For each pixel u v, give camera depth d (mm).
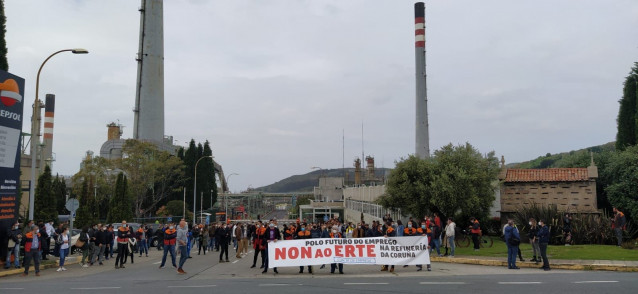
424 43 56438
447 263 20141
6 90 19422
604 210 32438
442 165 31031
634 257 18688
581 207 31656
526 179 33000
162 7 82562
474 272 16375
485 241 26750
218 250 30938
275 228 19297
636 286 12297
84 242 20578
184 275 16594
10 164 19688
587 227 25734
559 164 43594
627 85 40281
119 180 47969
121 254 20000
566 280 13625
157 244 32469
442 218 31312
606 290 11641
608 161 34188
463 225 32719
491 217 35281
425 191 30125
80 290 12523
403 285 13062
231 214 111312
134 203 61438
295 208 133375
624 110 40250
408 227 20750
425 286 12781
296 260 17031
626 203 29391
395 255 17297
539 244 17078
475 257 20578
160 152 65438
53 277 16594
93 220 44000
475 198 29203
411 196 30594
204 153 81062
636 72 39844
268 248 17094
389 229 19828
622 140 40188
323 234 20984
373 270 18062
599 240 25156
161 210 66562
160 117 80750
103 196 58438
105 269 19422
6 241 19141
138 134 79875
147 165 60281
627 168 29938
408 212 31672
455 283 13297
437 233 21562
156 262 22875
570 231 25469
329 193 100688
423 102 55500
